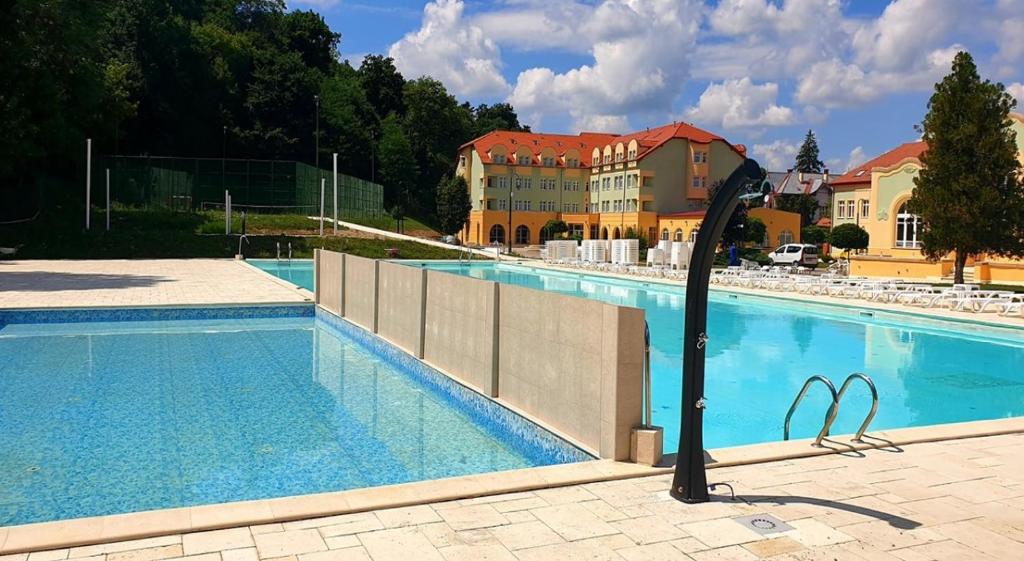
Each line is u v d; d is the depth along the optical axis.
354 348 12.76
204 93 61.97
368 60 93.81
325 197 56.44
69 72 37.94
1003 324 14.48
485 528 4.23
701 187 68.69
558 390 6.58
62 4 34.94
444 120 90.38
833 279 22.28
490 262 39.66
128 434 7.46
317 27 85.81
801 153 122.94
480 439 7.52
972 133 21.83
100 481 6.12
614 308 5.53
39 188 39.28
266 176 51.62
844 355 12.77
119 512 5.46
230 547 3.88
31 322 14.15
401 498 4.59
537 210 74.81
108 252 33.81
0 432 7.47
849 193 51.44
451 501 4.64
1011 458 5.71
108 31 56.22
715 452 5.68
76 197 42.56
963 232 22.06
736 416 8.78
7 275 22.39
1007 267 27.45
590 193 76.06
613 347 5.55
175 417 8.12
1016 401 9.59
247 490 5.97
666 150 67.94
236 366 11.01
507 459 6.87
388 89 92.31
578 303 6.22
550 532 4.18
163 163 48.69
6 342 12.52
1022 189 22.25
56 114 38.03
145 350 12.08
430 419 8.27
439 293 9.61
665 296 22.84
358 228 47.44
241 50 68.75
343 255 14.63
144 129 58.28
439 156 89.12
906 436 6.21
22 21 31.78
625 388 5.51
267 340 13.36
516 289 7.45
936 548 4.06
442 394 9.30
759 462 5.55
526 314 7.23
